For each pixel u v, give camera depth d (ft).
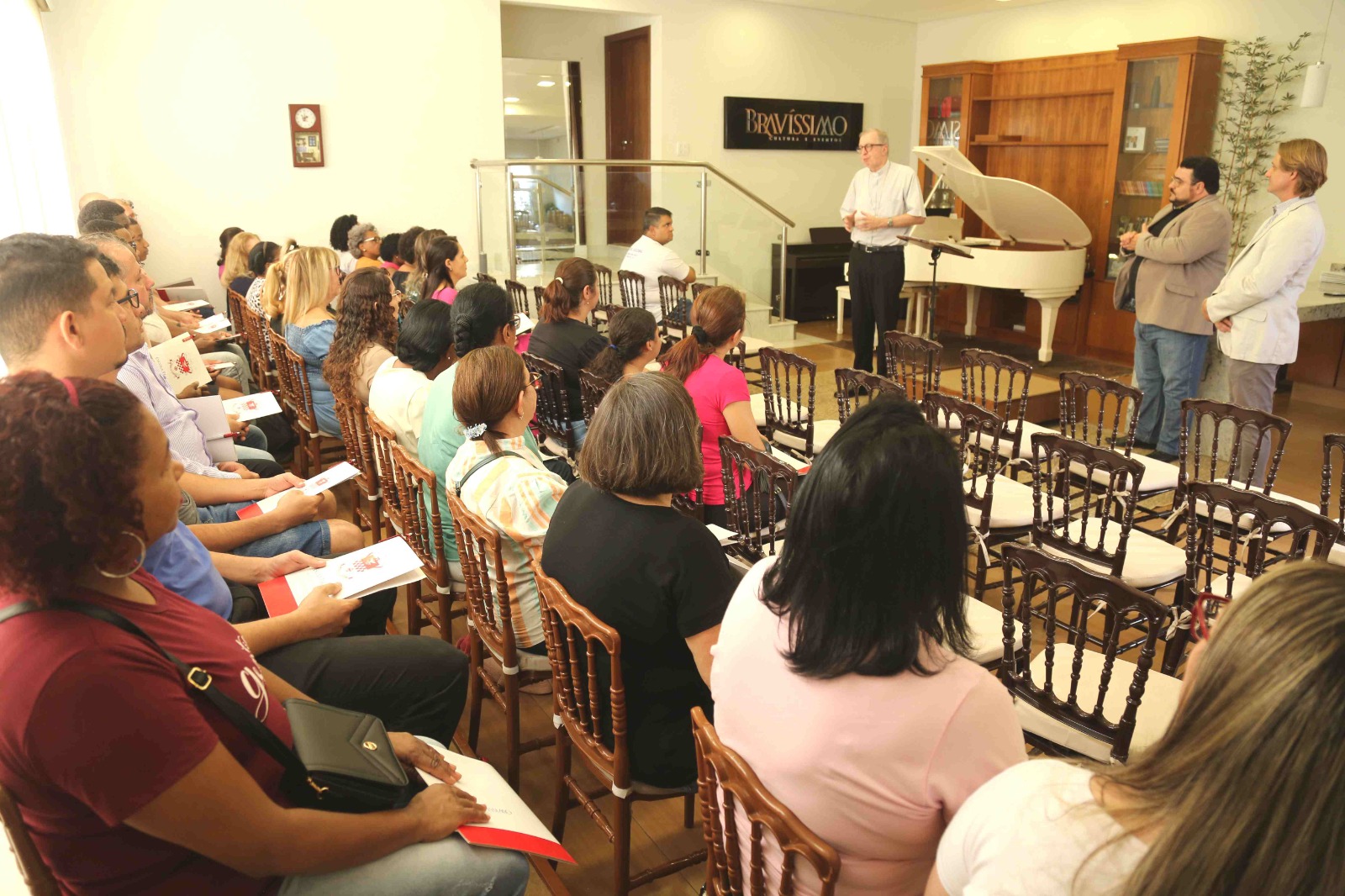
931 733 3.04
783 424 12.07
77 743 3.13
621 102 29.81
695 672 5.28
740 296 9.35
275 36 21.89
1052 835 2.38
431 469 7.93
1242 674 2.07
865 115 31.89
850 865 3.27
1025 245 25.53
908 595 3.08
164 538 5.52
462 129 24.62
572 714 5.70
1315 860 1.91
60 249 5.45
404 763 4.71
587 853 6.51
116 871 3.44
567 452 11.95
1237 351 13.37
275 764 3.96
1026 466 11.10
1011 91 27.73
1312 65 20.68
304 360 12.17
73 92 20.16
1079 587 5.20
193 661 3.73
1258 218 23.07
